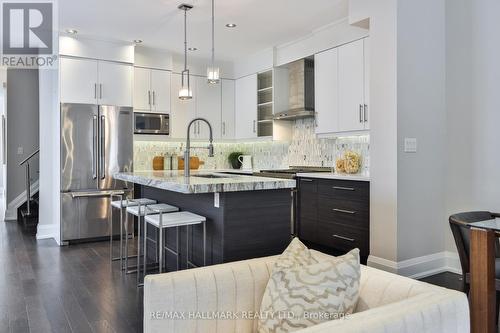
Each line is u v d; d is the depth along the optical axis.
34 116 6.93
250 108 6.12
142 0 3.85
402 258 3.43
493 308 1.76
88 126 5.00
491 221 2.15
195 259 3.12
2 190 9.67
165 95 5.76
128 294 3.12
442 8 3.77
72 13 4.20
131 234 5.28
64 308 2.83
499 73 3.37
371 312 1.10
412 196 3.50
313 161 5.47
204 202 3.00
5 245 4.82
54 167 5.24
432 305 1.17
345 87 4.53
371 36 3.60
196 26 4.64
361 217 3.86
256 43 5.40
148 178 3.26
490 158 3.43
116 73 5.21
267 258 1.69
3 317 2.67
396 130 3.38
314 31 4.86
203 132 6.23
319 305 1.31
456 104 3.68
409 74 3.47
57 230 5.05
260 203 2.81
